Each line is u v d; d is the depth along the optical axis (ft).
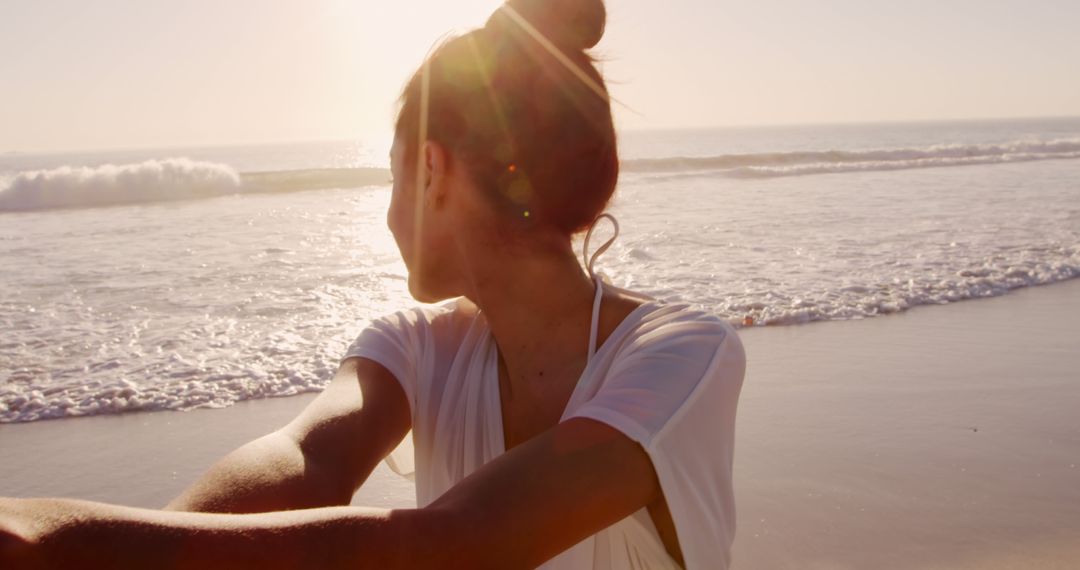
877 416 15.51
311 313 25.23
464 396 3.26
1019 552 10.55
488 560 2.19
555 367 3.07
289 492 2.74
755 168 92.32
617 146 3.07
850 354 19.80
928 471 13.00
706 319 2.88
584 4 2.93
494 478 2.29
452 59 2.95
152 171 71.26
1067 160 105.81
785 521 11.36
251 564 1.92
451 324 3.52
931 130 450.71
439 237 3.07
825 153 107.65
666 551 2.71
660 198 60.95
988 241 36.55
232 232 46.88
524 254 3.00
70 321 24.56
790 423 15.15
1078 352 19.83
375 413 3.19
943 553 10.54
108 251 39.75
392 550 2.07
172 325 23.86
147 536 1.86
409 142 3.07
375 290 28.81
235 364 19.76
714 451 2.68
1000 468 13.11
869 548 10.66
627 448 2.45
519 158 2.93
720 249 35.53
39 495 12.98
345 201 67.00
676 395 2.58
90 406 17.10
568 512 2.31
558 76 2.93
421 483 3.39
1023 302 25.45
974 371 18.33
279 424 16.14
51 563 1.74
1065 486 12.46
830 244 36.63
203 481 2.67
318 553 1.99
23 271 33.88
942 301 25.49
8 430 15.96
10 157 469.16
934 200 56.70
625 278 28.89
